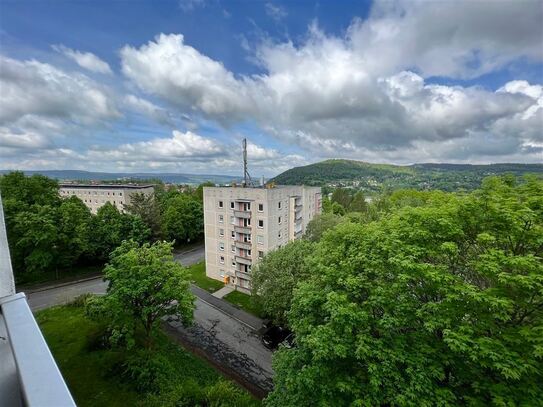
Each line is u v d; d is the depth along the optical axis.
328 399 8.96
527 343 7.70
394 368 8.59
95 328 21.48
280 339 23.06
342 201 77.62
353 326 9.88
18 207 31.30
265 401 12.05
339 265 13.17
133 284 17.62
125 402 15.48
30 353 1.69
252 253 32.47
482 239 8.87
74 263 35.19
